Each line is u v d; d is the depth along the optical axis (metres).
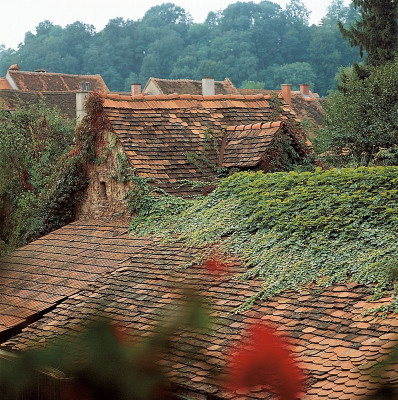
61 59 99.12
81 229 17.25
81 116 33.78
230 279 10.89
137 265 13.06
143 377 2.52
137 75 96.38
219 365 2.90
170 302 2.76
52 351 2.60
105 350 2.53
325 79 91.62
